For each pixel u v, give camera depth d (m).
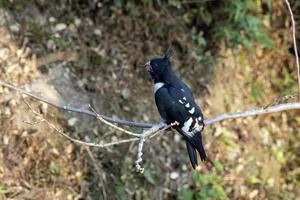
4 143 11.06
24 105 11.38
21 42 11.96
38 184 11.08
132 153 12.10
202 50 13.88
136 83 12.80
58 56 12.18
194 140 8.88
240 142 13.70
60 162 11.38
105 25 12.95
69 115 11.75
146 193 11.97
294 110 14.77
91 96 12.19
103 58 12.63
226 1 13.91
